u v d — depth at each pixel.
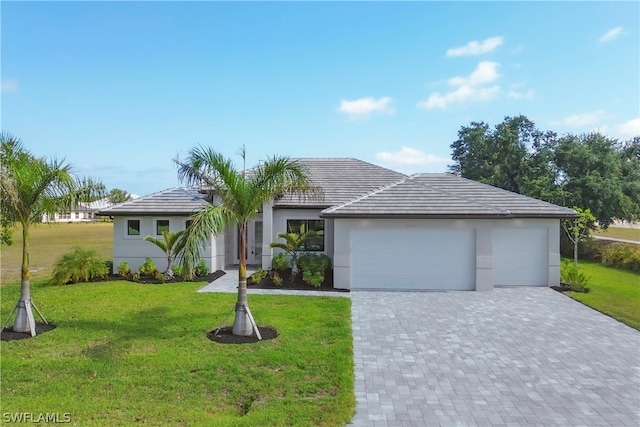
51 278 15.92
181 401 6.02
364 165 22.97
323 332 9.44
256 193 9.28
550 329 10.21
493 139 34.81
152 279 16.62
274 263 17.28
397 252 15.31
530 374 7.32
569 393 6.54
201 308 11.68
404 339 9.30
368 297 13.85
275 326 9.90
